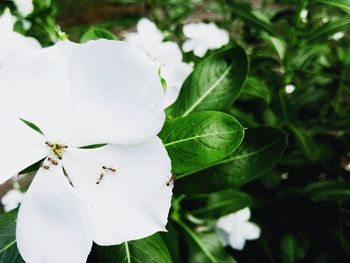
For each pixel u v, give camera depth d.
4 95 0.06
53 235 0.06
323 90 0.16
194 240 0.12
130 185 0.06
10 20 0.08
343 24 0.12
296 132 0.14
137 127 0.06
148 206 0.06
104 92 0.06
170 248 0.10
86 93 0.06
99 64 0.06
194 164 0.08
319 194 0.14
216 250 0.12
